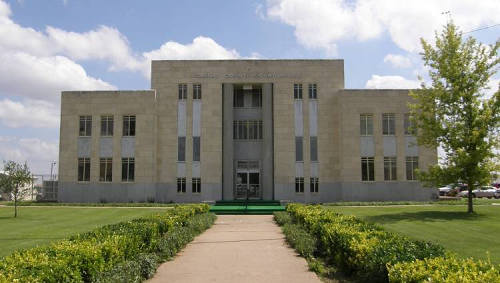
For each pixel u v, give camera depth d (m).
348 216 15.91
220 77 43.47
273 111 43.50
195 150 42.72
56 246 9.22
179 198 42.16
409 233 18.42
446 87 26.39
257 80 43.41
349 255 10.49
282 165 42.41
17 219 26.61
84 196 41.97
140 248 12.19
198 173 42.47
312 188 42.25
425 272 6.54
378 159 41.47
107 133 42.62
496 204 33.28
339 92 42.78
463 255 13.51
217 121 42.97
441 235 17.80
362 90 42.12
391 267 7.53
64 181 42.22
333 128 42.91
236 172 43.81
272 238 18.19
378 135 41.72
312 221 16.28
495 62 25.61
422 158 41.53
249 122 44.38
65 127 42.81
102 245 9.60
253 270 11.73
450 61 26.08
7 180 28.41
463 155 24.89
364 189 41.12
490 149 25.39
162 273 11.41
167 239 14.54
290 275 11.10
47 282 7.03
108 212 31.09
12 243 16.80
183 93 43.47
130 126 42.56
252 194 43.47
